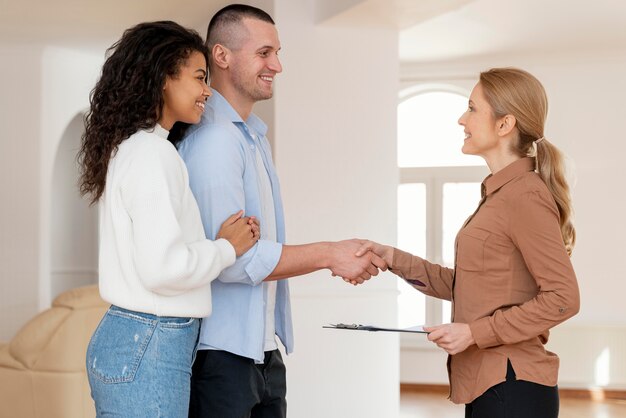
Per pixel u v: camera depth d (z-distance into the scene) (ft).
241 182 8.13
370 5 16.37
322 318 18.13
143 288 7.14
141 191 7.00
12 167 24.95
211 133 8.12
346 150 18.30
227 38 8.59
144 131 7.41
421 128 29.48
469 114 8.50
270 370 8.69
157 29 7.59
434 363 28.35
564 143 27.89
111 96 7.44
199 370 8.13
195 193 7.98
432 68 28.37
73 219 30.99
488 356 7.96
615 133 27.73
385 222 18.52
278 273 8.16
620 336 27.30
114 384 7.13
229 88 8.67
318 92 18.11
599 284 27.68
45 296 25.29
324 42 18.13
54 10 20.48
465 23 23.00
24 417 16.47
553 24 23.24
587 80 27.76
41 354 16.38
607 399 27.17
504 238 7.98
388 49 18.53
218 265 7.29
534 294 8.04
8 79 24.89
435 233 29.19
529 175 8.03
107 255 7.34
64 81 25.58
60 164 30.66
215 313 8.11
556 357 8.10
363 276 9.11
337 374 18.20
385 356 18.49
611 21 22.93
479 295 8.11
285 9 17.88
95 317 16.49
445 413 24.34
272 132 17.92
